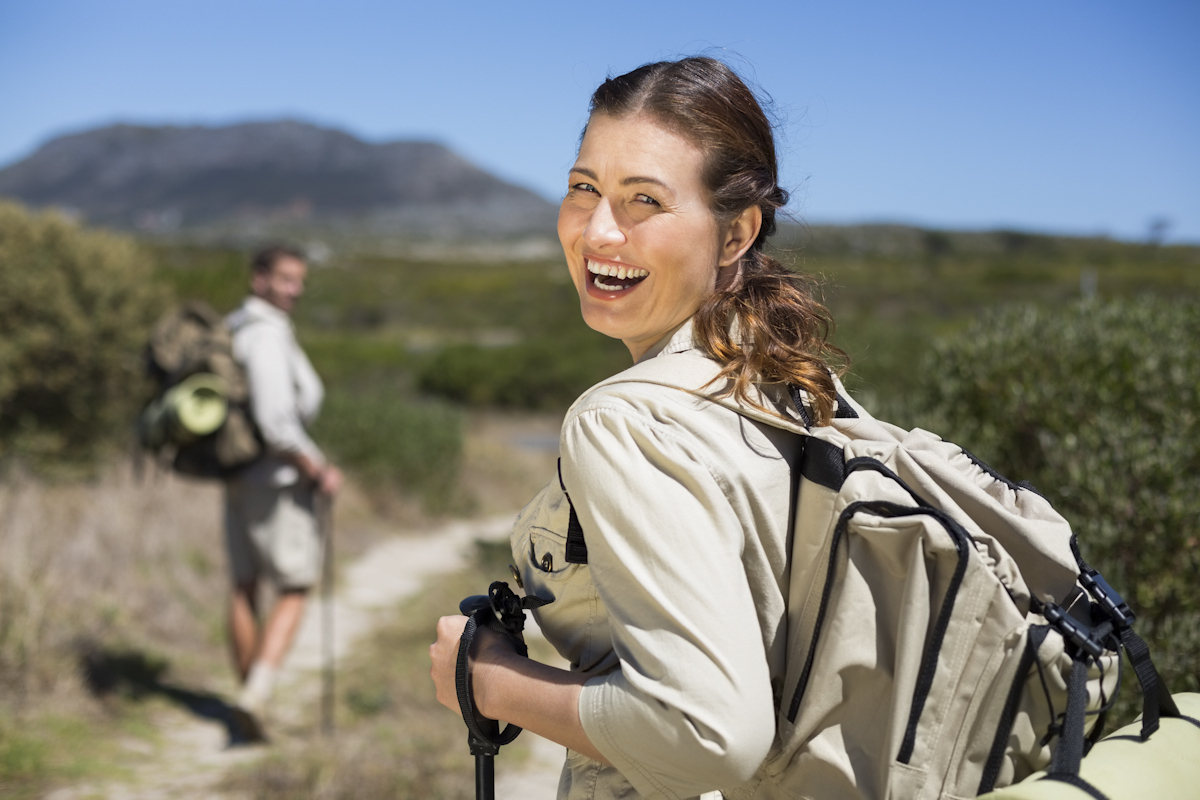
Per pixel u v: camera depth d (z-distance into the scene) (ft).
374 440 32.42
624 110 3.58
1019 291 130.11
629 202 3.55
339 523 26.89
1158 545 7.72
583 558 3.37
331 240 511.40
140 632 15.02
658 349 3.69
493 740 3.57
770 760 3.20
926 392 10.74
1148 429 8.51
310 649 16.78
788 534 3.26
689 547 2.92
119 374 24.04
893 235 233.55
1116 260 155.33
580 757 3.66
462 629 3.72
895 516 3.07
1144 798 2.87
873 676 3.09
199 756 11.52
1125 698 6.78
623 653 3.04
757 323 3.47
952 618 3.00
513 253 464.24
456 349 79.15
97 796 9.93
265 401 12.50
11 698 11.43
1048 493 8.59
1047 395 9.25
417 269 267.18
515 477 41.37
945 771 2.96
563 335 95.09
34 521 16.22
